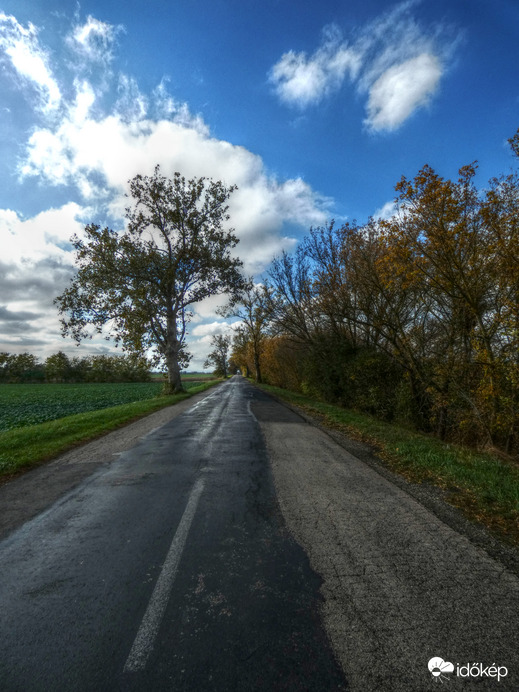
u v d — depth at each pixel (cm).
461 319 920
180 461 636
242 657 194
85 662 191
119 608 237
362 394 1448
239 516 391
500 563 295
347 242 1441
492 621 224
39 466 627
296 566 288
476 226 820
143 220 2272
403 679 179
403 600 244
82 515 400
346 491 473
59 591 257
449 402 953
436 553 311
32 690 174
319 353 1855
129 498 452
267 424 1075
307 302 1802
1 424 1461
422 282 910
